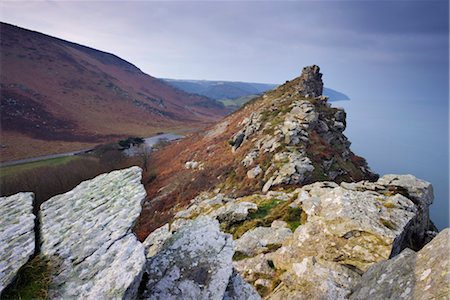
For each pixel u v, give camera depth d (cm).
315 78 7525
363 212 1073
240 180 3747
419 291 598
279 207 1812
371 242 966
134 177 720
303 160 3325
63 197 709
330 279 904
